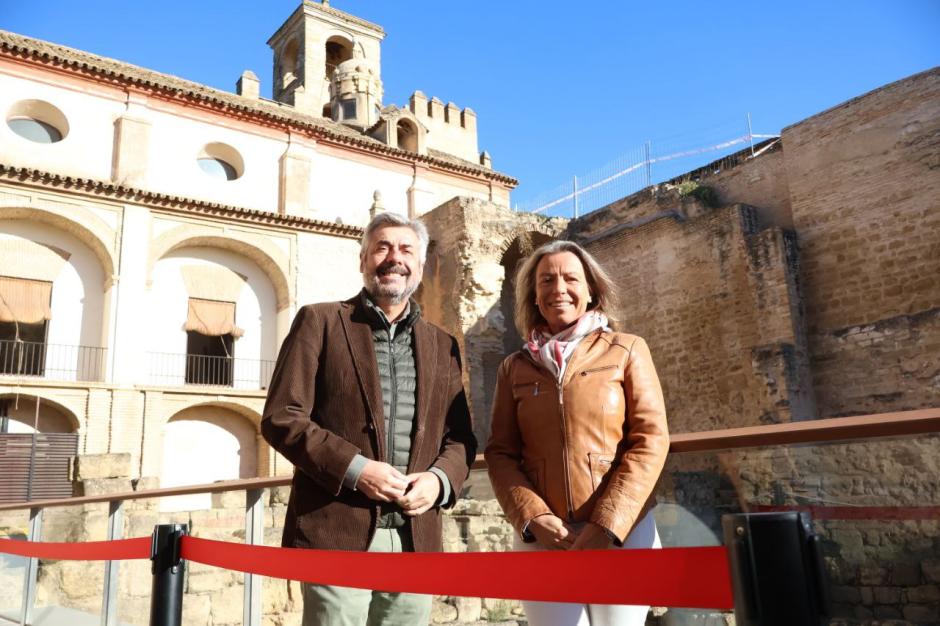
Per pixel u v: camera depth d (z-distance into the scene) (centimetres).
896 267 1744
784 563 114
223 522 568
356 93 3544
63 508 655
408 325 303
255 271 2533
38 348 2181
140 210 2244
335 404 276
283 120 2645
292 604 402
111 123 2314
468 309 2394
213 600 486
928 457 200
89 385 2023
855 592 204
